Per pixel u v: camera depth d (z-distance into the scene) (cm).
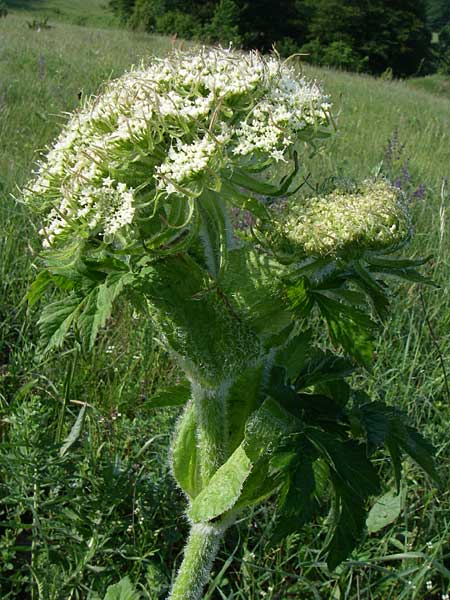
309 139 234
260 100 217
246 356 235
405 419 251
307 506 218
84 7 6612
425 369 437
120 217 201
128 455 369
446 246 588
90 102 231
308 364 261
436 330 477
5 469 334
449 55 5781
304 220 211
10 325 452
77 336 272
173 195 210
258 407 252
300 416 237
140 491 339
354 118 1401
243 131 209
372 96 1925
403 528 344
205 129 201
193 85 212
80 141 224
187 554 270
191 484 272
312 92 226
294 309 218
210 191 215
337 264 217
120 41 2248
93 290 213
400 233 211
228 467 240
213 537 267
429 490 355
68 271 213
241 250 228
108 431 381
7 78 1117
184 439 272
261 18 5353
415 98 2181
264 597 306
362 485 224
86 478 337
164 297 221
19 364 414
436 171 941
